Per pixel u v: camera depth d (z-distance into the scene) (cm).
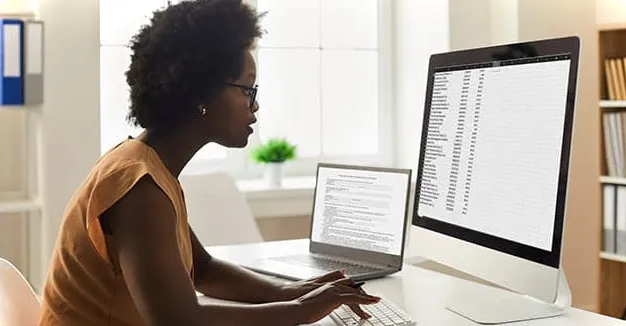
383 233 191
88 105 298
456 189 170
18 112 311
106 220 130
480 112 165
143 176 128
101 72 336
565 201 140
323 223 205
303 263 196
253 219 316
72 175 296
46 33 289
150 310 123
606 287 346
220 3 139
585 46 383
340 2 386
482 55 167
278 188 349
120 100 340
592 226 392
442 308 158
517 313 153
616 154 337
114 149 141
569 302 156
